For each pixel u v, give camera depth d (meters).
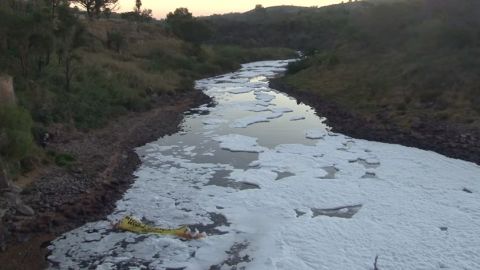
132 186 17.08
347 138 23.38
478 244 12.38
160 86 34.38
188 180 17.75
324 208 15.20
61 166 17.39
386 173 17.98
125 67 35.56
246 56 65.94
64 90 25.05
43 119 20.72
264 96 35.88
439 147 20.55
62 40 29.50
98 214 14.65
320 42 75.38
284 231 13.60
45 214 14.03
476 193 15.75
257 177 17.91
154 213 14.84
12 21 24.03
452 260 11.68
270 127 26.20
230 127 26.16
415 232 13.17
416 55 34.41
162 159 20.27
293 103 33.06
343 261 11.86
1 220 12.84
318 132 24.56
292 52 72.50
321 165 19.33
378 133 23.41
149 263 12.02
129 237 13.22
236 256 12.36
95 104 25.27
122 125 24.66
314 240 13.01
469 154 19.38
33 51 25.20
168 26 62.47
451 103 24.94
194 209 15.16
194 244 12.94
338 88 34.44
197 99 34.25
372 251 12.28
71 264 11.90
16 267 11.65
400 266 11.51
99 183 16.66
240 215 14.71
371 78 33.81
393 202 15.26
